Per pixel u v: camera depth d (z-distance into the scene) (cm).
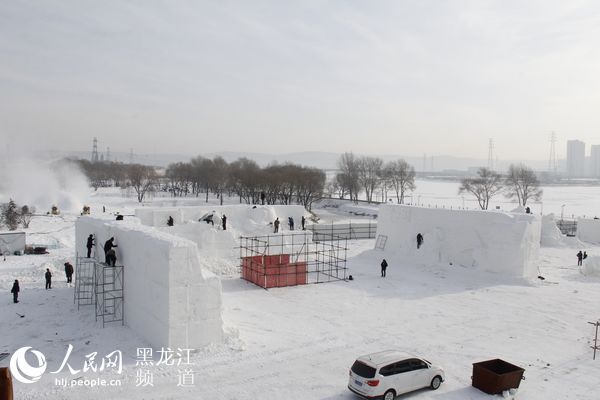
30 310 2470
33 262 3669
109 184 17450
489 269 3638
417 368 1683
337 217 9056
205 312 2000
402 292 3177
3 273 3288
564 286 3419
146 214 3834
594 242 5647
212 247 3641
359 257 4384
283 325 2412
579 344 2231
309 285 3325
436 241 3969
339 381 1767
